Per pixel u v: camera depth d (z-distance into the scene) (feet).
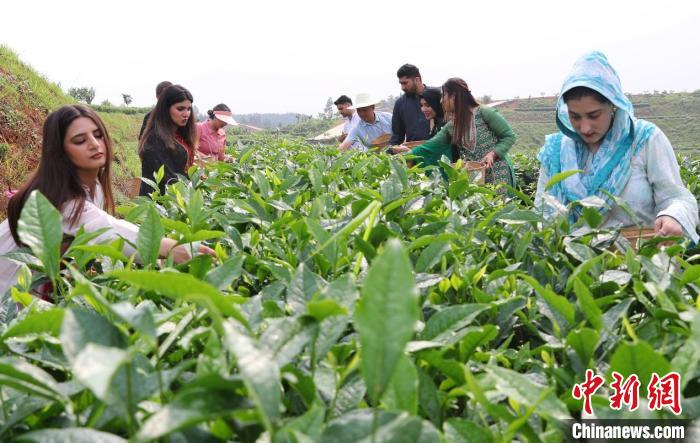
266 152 23.18
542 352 4.33
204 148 25.43
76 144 8.86
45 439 2.53
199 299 2.46
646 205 9.51
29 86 41.37
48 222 4.13
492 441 3.12
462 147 17.04
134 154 54.34
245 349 2.39
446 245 5.54
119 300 4.68
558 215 7.21
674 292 4.68
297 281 4.13
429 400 3.49
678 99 236.63
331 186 10.77
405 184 8.47
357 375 3.46
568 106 9.27
